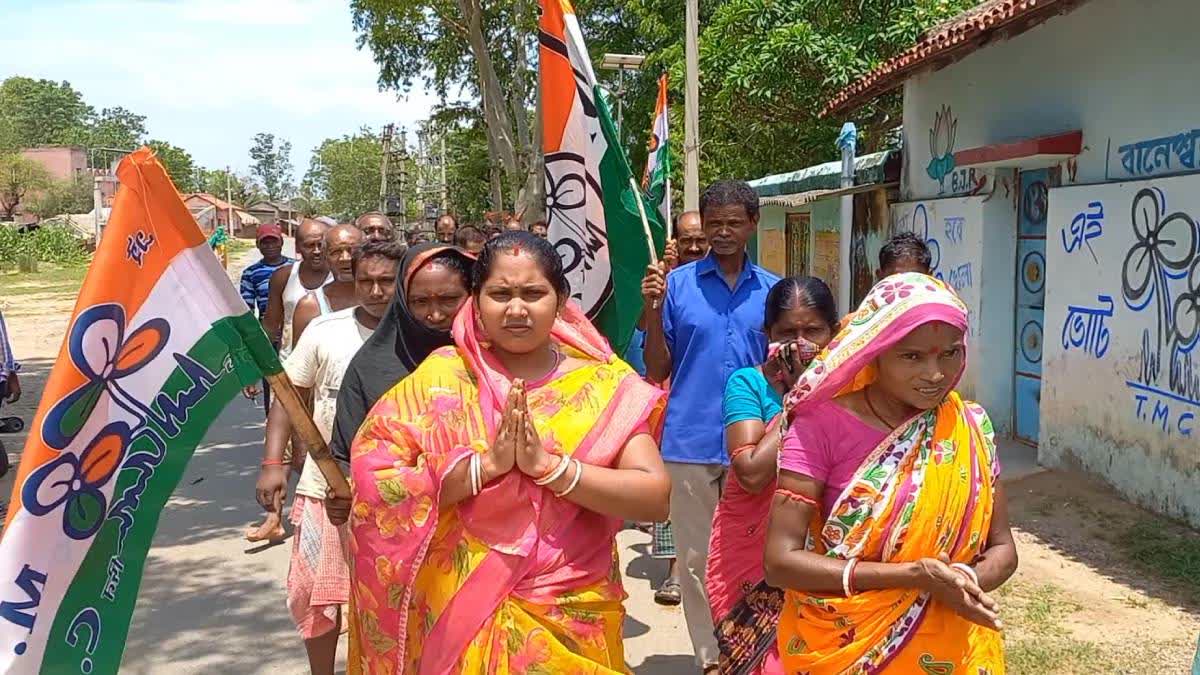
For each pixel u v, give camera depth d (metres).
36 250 49.88
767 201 12.93
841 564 2.23
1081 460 7.25
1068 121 7.77
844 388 2.32
